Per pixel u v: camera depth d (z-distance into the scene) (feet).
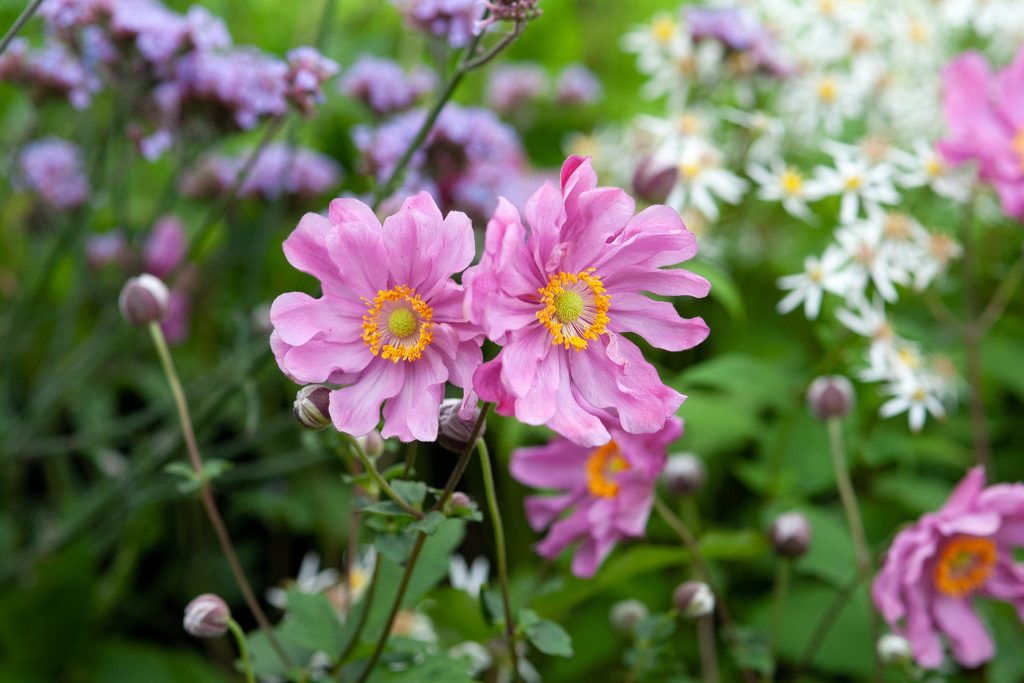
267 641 2.99
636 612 3.11
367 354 2.62
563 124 5.30
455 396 2.98
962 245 3.81
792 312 3.98
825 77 4.13
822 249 3.91
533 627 2.81
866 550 3.39
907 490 3.46
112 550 3.90
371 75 3.73
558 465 2.98
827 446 3.50
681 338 2.65
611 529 2.95
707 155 3.60
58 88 3.37
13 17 4.56
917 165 3.56
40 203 3.59
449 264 2.60
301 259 2.60
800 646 3.33
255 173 3.76
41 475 4.22
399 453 3.76
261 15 5.27
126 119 3.45
